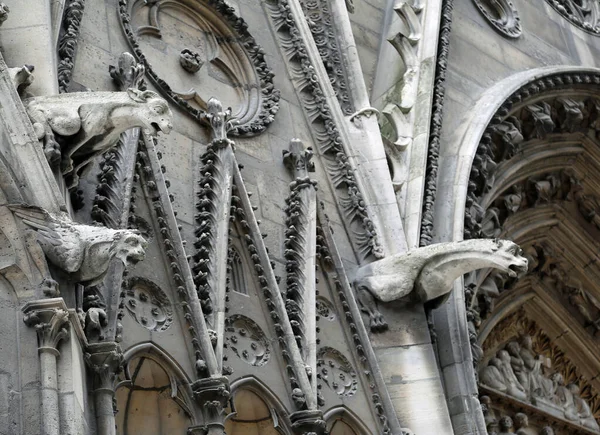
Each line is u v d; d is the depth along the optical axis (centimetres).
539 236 2531
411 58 2180
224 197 1673
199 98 1812
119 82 1667
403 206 1972
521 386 2417
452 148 2150
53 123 1428
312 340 1667
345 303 1764
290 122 1914
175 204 1650
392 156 2033
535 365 2486
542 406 2439
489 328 2395
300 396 1603
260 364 1605
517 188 2388
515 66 2447
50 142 1411
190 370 1511
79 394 1295
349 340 1744
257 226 1686
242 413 1579
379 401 1716
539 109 2383
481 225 2162
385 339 1806
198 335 1528
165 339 1509
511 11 2548
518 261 1808
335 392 1686
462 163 2116
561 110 2450
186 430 1489
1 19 1508
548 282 2567
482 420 1839
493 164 2217
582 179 2536
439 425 1741
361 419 1686
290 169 1844
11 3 1544
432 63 2167
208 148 1723
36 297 1313
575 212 2558
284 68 1967
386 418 1708
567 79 2442
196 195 1684
